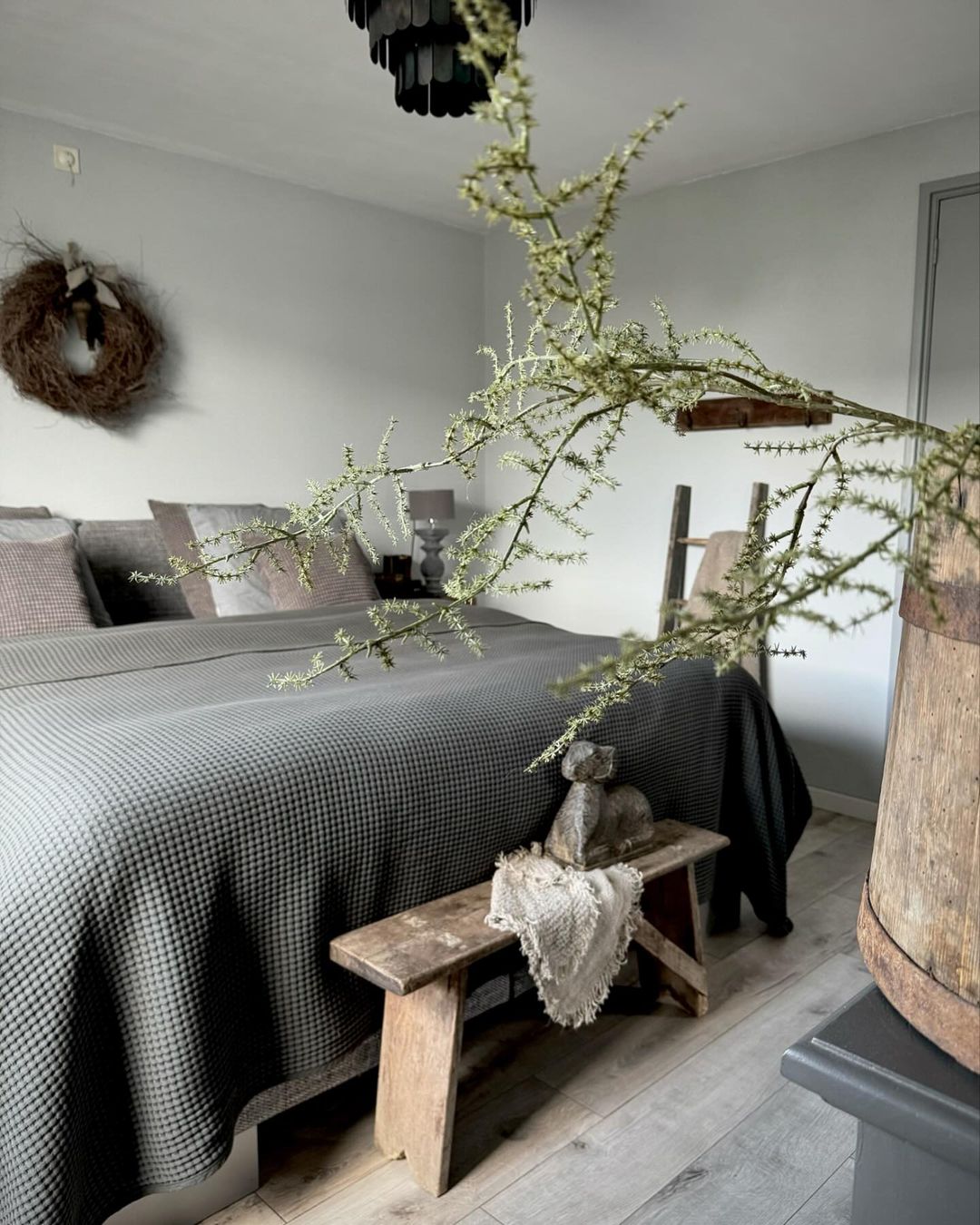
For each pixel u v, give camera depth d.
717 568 3.67
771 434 3.88
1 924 1.31
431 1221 1.56
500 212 0.45
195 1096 1.41
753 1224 1.56
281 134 3.67
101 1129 1.38
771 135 3.55
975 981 0.54
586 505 4.61
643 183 4.13
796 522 0.65
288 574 3.33
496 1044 2.08
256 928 1.55
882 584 3.57
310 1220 1.57
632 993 2.31
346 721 1.81
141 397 3.76
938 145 3.38
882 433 0.61
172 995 1.40
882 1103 0.56
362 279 4.49
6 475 3.49
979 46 2.85
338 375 4.43
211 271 3.97
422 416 4.80
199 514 3.50
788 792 2.67
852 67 2.99
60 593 2.89
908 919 0.59
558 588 4.78
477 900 1.80
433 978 1.51
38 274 3.46
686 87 3.15
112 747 1.64
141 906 1.40
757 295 3.91
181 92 3.28
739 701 2.54
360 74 3.13
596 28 2.76
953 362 3.39
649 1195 1.62
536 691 2.15
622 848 2.00
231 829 1.52
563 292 0.50
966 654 0.54
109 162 3.64
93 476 3.70
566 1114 1.84
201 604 3.35
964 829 0.55
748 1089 1.92
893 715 0.66
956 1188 0.56
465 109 2.49
